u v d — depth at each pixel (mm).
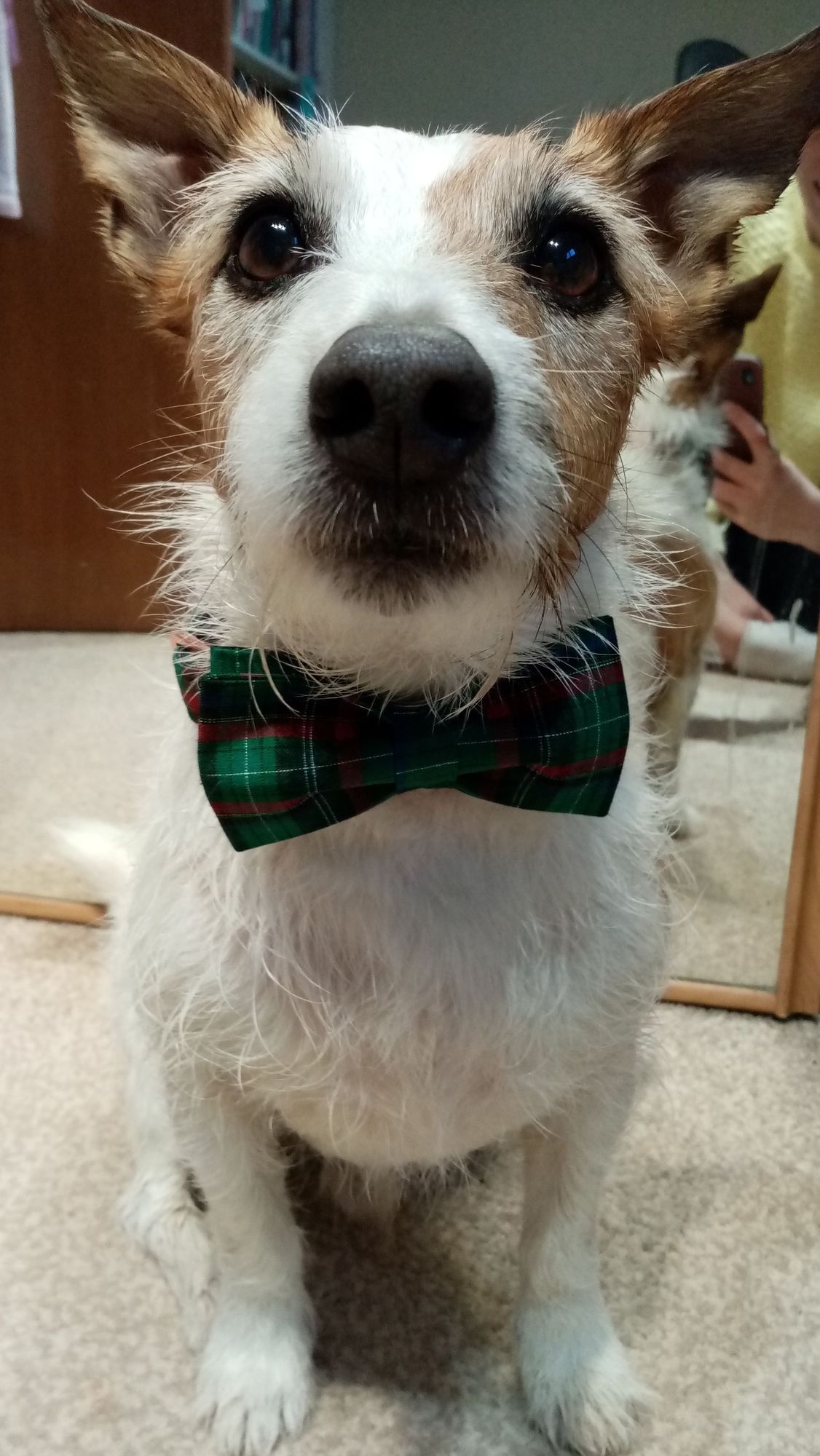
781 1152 1211
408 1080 831
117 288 1645
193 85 860
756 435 1446
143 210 905
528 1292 976
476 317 619
